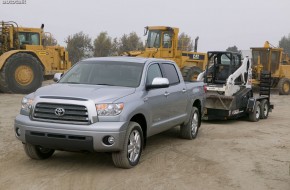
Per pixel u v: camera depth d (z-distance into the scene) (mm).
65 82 7797
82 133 6270
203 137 10344
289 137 10766
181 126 9727
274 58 27438
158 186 6078
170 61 9102
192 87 9703
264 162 7758
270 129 12234
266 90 15359
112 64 7961
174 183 6246
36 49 21094
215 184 6270
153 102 7609
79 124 6332
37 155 7227
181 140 9750
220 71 14359
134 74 7652
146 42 24219
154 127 7758
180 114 9094
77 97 6473
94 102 6414
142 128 7469
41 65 20438
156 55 23438
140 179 6383
